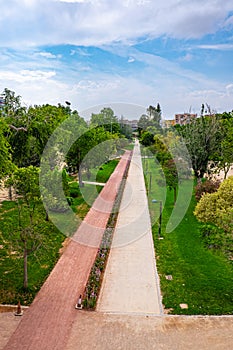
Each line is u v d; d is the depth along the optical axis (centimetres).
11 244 1862
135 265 1844
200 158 3278
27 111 2920
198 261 1905
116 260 1905
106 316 1356
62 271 1745
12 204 2833
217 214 1731
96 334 1239
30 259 1861
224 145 3384
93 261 1877
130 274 1736
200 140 3272
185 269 1803
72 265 1819
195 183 3347
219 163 3691
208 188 2797
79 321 1316
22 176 1720
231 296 1537
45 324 1290
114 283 1638
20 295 1495
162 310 1416
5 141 2116
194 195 3083
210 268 1819
